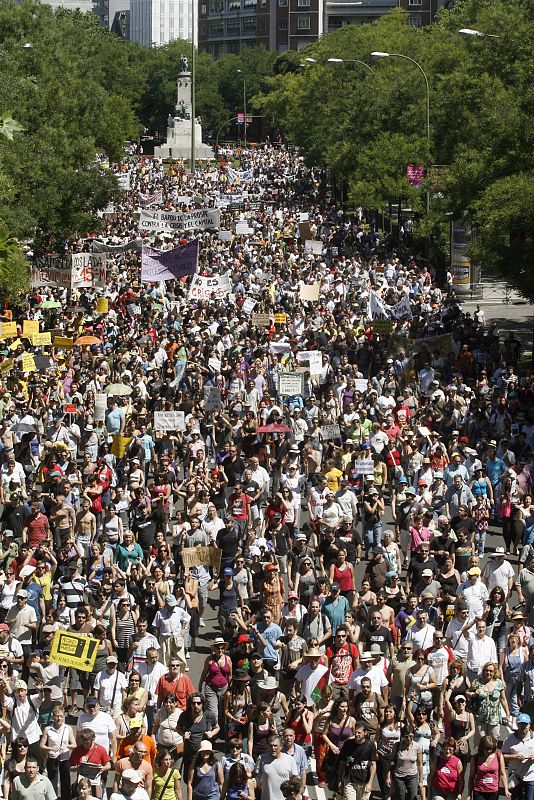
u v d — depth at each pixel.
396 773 28.66
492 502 50.97
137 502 45.66
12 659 33.81
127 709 29.70
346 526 41.84
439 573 39.62
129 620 35.78
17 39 122.81
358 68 181.38
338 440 57.19
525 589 40.06
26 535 43.31
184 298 98.00
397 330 82.06
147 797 26.45
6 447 55.47
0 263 32.62
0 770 29.67
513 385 68.25
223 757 28.89
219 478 49.50
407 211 184.75
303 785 27.06
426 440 55.09
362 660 31.23
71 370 68.94
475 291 116.75
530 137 82.50
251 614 38.38
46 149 104.69
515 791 28.84
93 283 94.94
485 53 89.75
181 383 67.88
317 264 116.44
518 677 33.97
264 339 80.00
